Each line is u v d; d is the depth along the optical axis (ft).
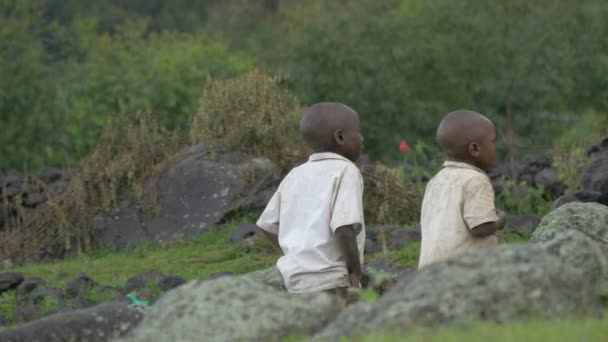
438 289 38.73
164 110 199.72
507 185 107.14
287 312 42.27
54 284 84.33
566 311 38.88
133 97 200.23
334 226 56.08
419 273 40.42
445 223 56.80
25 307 73.77
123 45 234.38
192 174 108.17
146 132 111.86
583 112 236.22
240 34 356.59
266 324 41.73
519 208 105.81
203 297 42.86
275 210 59.88
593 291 40.27
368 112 226.38
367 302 40.19
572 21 248.11
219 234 102.01
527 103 242.99
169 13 434.71
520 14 247.29
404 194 104.27
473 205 56.34
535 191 106.63
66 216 107.45
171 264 92.22
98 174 108.99
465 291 38.47
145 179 109.29
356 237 56.34
